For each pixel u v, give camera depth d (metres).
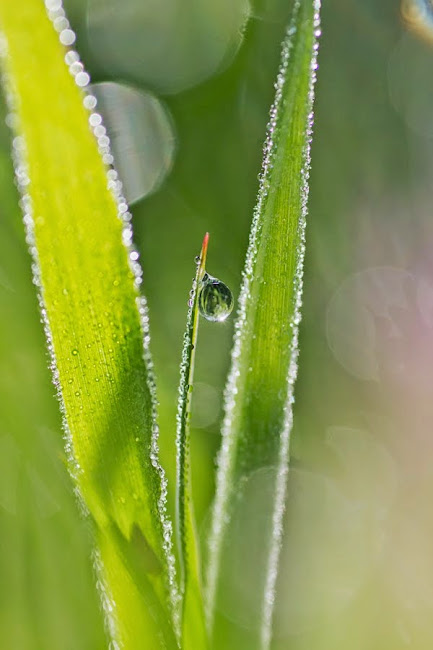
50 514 0.17
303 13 0.15
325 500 0.18
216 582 0.15
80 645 0.16
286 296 0.15
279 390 0.15
